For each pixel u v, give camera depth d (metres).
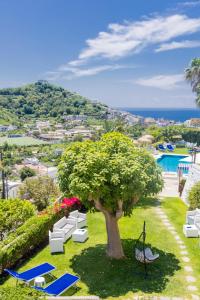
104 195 12.55
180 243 15.54
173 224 18.41
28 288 8.42
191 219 17.98
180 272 12.61
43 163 101.88
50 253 14.77
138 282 11.88
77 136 142.00
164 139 57.62
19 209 17.20
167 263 13.38
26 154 124.56
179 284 11.70
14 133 196.12
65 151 13.18
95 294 11.13
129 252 14.41
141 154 15.20
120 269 12.88
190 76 51.12
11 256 13.13
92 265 13.31
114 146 13.23
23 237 14.12
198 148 48.31
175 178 32.09
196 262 13.51
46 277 12.45
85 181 11.90
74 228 17.20
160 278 12.16
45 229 16.00
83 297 9.73
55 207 17.69
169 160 43.94
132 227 17.80
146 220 19.06
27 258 14.40
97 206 13.17
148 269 12.84
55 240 14.74
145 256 12.62
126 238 16.17
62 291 10.52
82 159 12.27
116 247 13.81
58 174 13.13
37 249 15.36
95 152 12.48
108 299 10.77
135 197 13.55
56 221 17.30
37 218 15.98
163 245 15.28
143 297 10.83
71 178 12.19
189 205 21.08
